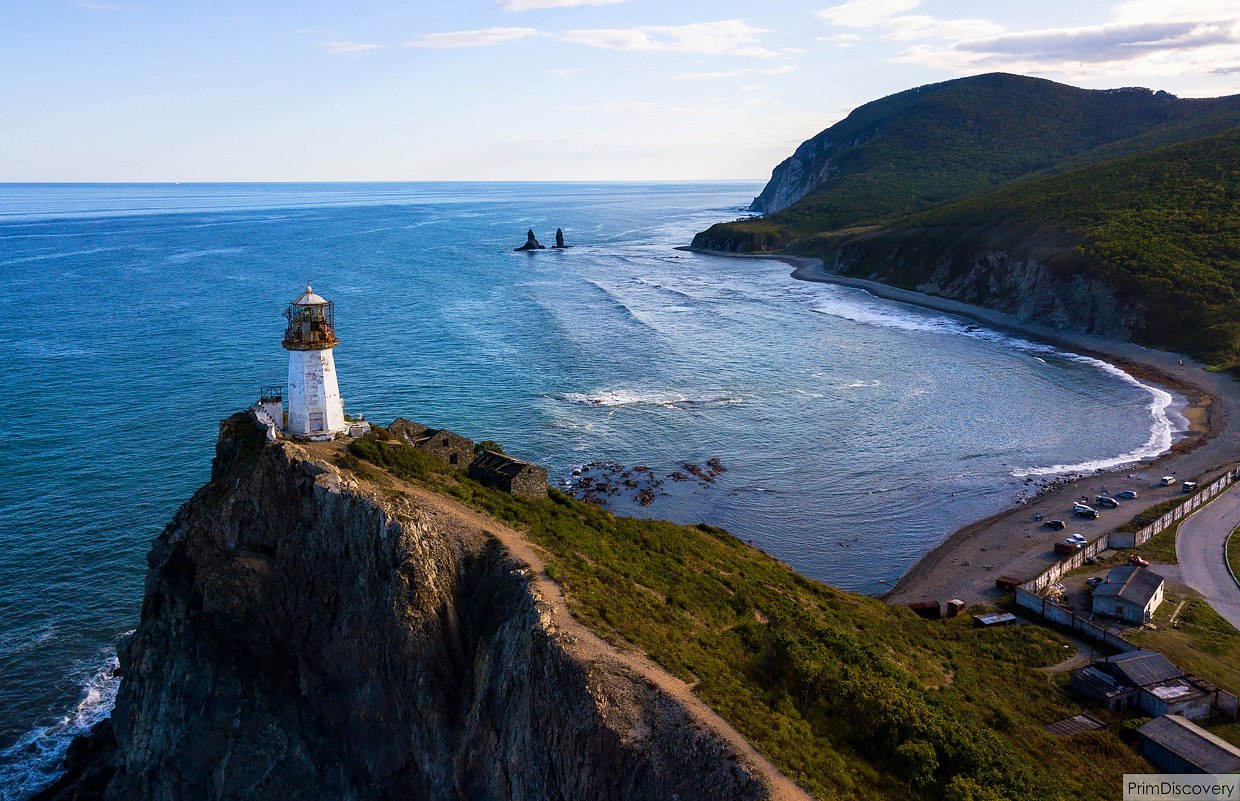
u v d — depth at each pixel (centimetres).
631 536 4806
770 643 3506
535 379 10812
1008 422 9525
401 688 3638
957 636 4797
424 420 8944
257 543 4091
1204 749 3412
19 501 6738
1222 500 6875
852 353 12912
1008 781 2830
